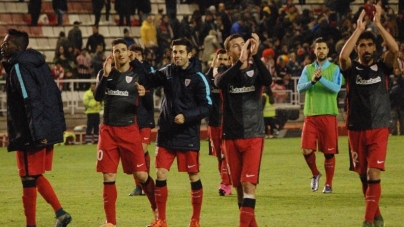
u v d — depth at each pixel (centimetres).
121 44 1641
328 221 1711
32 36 5347
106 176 1620
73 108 4647
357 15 5462
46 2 5553
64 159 3344
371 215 1555
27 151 1567
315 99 2225
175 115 1642
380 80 1576
